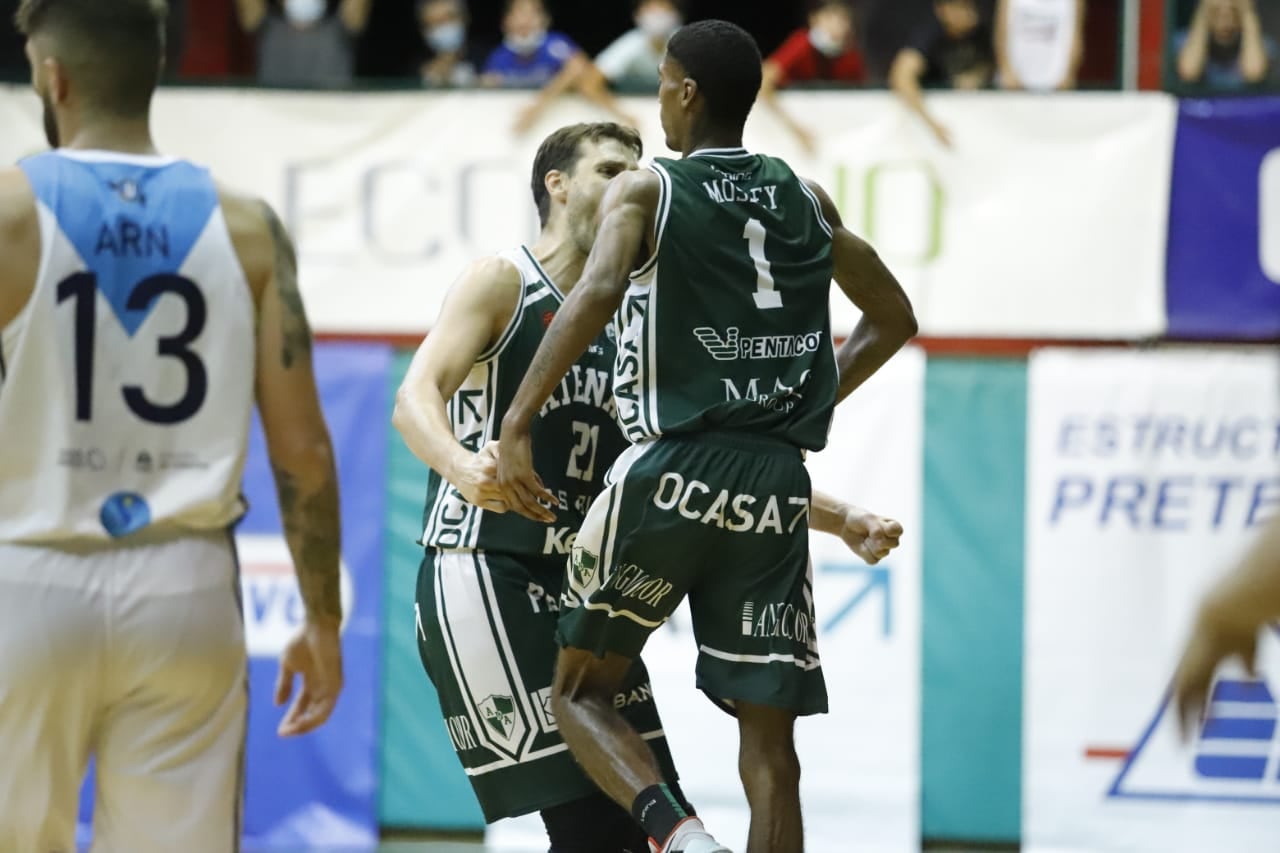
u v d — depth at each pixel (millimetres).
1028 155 25094
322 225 25672
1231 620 5887
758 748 11945
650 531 11578
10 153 25438
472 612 13266
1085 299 25000
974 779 24281
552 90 25484
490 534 13320
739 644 11844
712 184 11859
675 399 11695
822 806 24281
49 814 10875
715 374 11703
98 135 11453
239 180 25703
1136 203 24969
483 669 13188
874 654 24438
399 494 25172
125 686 11031
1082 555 24484
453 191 25562
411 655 24906
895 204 25188
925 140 25188
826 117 25266
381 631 24953
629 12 37438
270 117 25750
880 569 24531
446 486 13688
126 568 10977
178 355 11250
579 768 13016
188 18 31828
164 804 11078
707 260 11703
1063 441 24641
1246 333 24781
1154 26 25547
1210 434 24438
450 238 25578
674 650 24266
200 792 11203
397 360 25391
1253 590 5793
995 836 24172
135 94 11539
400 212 25625
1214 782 23891
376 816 24703
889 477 24750
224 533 11516
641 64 28078
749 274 11812
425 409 12516
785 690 11727
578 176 13703
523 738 13078
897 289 13109
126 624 10930
